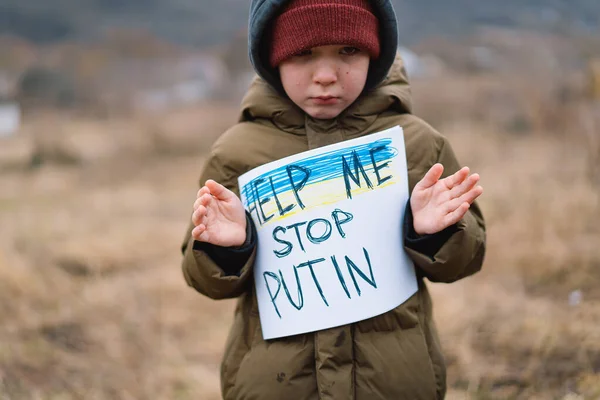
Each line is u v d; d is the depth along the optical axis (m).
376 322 1.97
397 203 1.98
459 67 22.33
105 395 3.48
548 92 11.27
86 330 4.29
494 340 3.67
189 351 4.03
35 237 6.38
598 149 6.32
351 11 1.90
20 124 18.00
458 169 2.13
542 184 6.28
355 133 2.06
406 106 2.13
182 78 26.09
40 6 50.56
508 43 20.38
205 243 1.94
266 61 2.06
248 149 2.07
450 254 1.92
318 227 1.96
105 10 54.53
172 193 9.36
